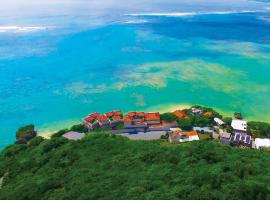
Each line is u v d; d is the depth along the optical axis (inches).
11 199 2182.6
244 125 3782.0
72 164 2632.9
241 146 3469.5
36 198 2151.8
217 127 3836.1
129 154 2706.7
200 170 2199.8
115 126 3846.0
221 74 5753.0
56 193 2133.4
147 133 3777.1
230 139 3503.9
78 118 4266.7
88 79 5462.6
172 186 2009.1
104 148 2901.1
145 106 4549.7
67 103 4645.7
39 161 2822.3
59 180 2340.1
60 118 4266.7
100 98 4783.5
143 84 5260.8
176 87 5167.3
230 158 2536.9
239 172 2140.7
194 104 4616.1
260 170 2220.7
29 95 4881.9
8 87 5123.0
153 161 2514.8
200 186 1951.3
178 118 3897.6
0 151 3619.6
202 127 3853.3
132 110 4439.0
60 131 3737.7
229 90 5098.4
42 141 3405.5
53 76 5556.1
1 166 2925.7
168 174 2202.3
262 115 4328.3
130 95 4881.9
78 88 5118.1
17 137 3725.4
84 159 2679.6
